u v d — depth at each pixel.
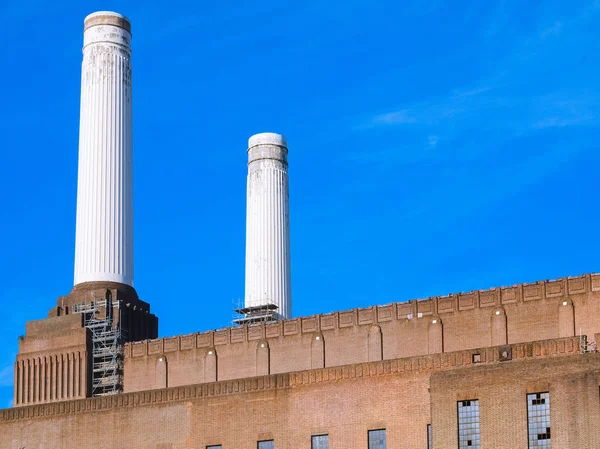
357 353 103.00
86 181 124.94
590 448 74.00
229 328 110.62
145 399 99.56
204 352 111.06
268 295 146.62
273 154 152.12
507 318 96.25
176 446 96.88
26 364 118.38
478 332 97.38
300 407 91.50
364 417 88.38
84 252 122.62
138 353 114.62
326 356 104.56
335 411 89.81
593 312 92.56
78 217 124.69
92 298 119.38
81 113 127.94
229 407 95.00
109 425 101.06
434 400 80.06
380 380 88.38
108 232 123.00
